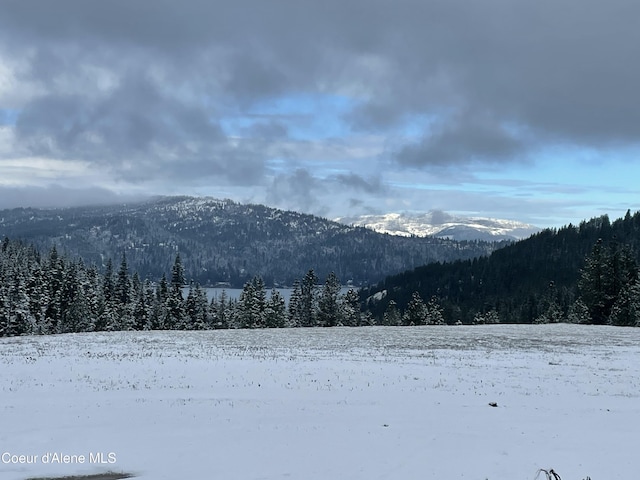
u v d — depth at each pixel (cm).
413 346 3847
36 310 7394
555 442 1444
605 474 1177
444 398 2108
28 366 2725
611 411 1900
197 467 1220
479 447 1387
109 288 9738
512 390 2302
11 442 1412
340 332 5144
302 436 1486
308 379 2459
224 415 1742
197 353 3284
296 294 10019
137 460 1272
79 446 1380
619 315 6956
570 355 3409
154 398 2005
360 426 1614
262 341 4138
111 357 3050
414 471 1192
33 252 11862
